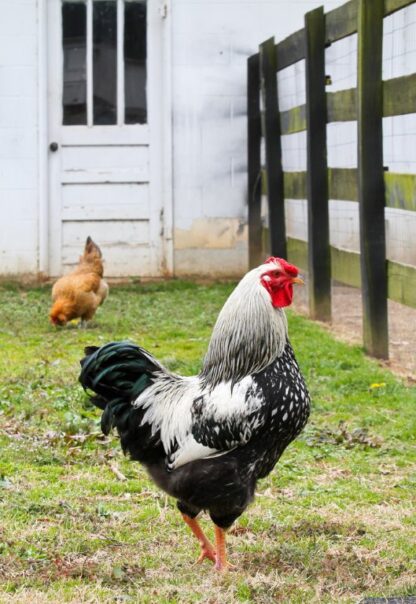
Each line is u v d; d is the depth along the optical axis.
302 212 13.05
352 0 9.61
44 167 14.32
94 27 14.35
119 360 4.75
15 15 14.09
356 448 6.76
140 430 4.73
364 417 7.44
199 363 9.17
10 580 4.59
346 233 13.17
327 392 8.16
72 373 8.77
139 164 14.59
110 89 14.45
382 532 5.27
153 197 14.64
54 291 10.95
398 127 11.84
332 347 9.77
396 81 8.66
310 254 11.20
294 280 4.67
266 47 12.50
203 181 14.61
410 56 11.50
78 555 4.94
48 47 14.29
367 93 8.97
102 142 14.50
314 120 10.80
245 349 4.61
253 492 4.66
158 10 14.39
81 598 4.40
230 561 4.91
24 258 14.43
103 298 11.29
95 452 6.62
